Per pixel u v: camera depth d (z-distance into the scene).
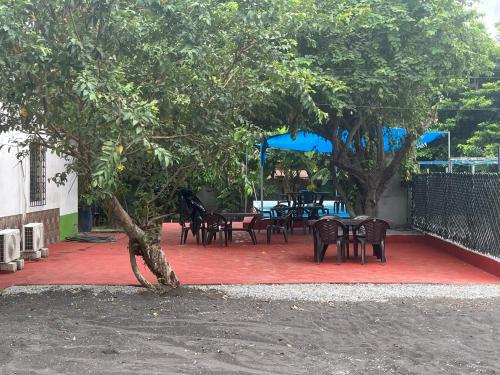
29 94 5.85
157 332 5.73
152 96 6.55
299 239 14.40
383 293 7.73
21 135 10.58
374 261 10.78
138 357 4.92
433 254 11.80
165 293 7.41
